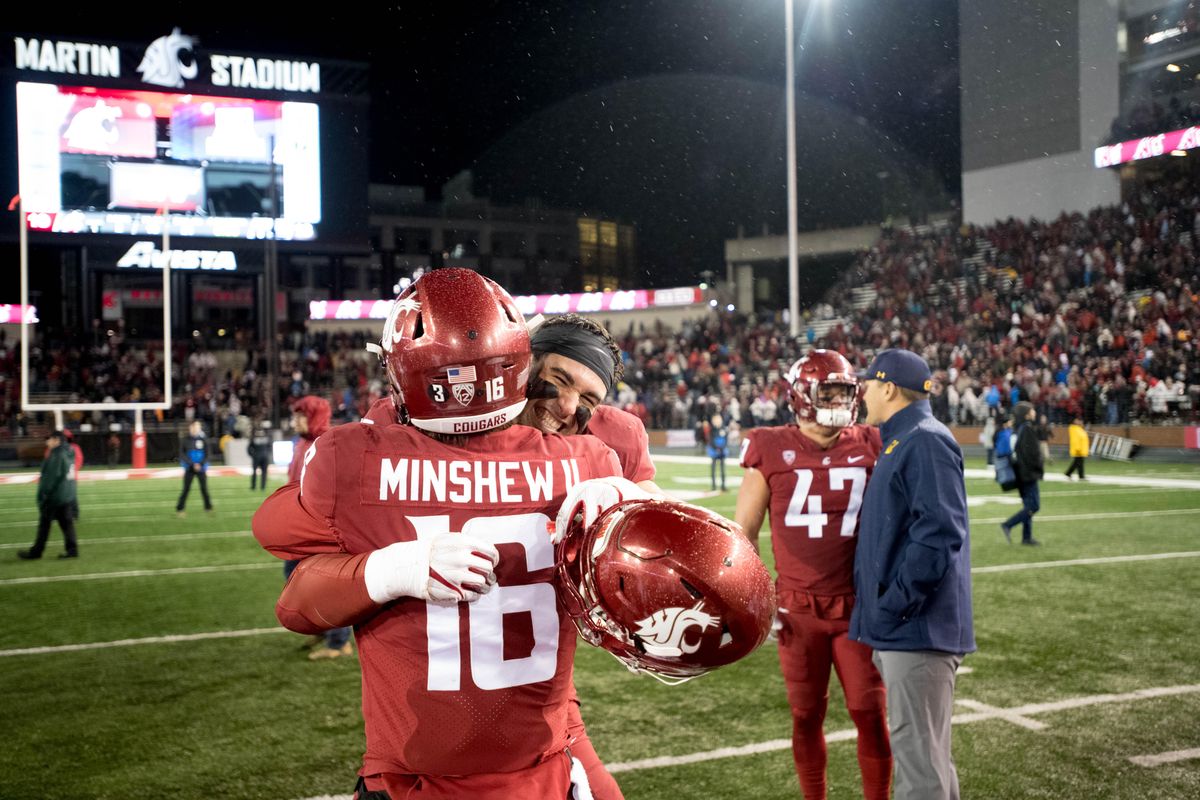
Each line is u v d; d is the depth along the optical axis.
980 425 25.78
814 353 3.76
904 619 3.05
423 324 1.65
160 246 30.84
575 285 52.16
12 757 4.34
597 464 1.80
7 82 28.89
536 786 1.67
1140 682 5.44
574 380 2.54
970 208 36.09
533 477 1.70
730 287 43.56
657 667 1.50
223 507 15.29
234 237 31.39
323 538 1.65
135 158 30.34
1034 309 29.00
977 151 35.72
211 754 4.38
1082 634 6.55
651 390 33.53
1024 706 5.02
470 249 50.06
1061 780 4.03
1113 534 11.15
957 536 2.98
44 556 10.38
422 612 1.61
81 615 7.38
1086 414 24.44
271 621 7.16
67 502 10.23
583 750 1.96
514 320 1.71
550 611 1.68
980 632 6.61
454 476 1.66
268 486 19.45
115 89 29.97
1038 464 10.34
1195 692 5.25
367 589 1.53
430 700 1.60
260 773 4.14
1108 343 25.72
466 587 1.51
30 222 29.36
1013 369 26.38
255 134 31.44
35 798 3.88
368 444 1.67
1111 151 30.47
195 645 6.44
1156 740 4.50
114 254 30.69
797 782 4.03
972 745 4.45
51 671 5.79
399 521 1.63
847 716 4.97
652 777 4.10
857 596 3.28
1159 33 29.69
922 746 3.00
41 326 36.00
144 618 7.27
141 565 9.72
